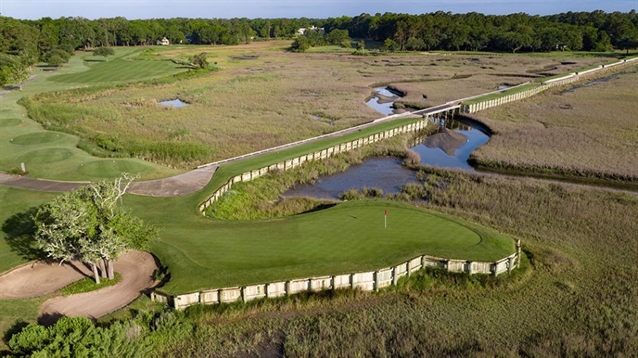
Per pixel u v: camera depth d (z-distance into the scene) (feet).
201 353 71.97
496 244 97.60
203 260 90.17
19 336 62.28
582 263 97.40
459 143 199.93
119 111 244.83
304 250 94.27
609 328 77.00
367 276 87.10
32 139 181.47
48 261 93.09
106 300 81.61
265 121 223.92
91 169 144.46
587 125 214.07
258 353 72.13
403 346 73.10
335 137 189.06
